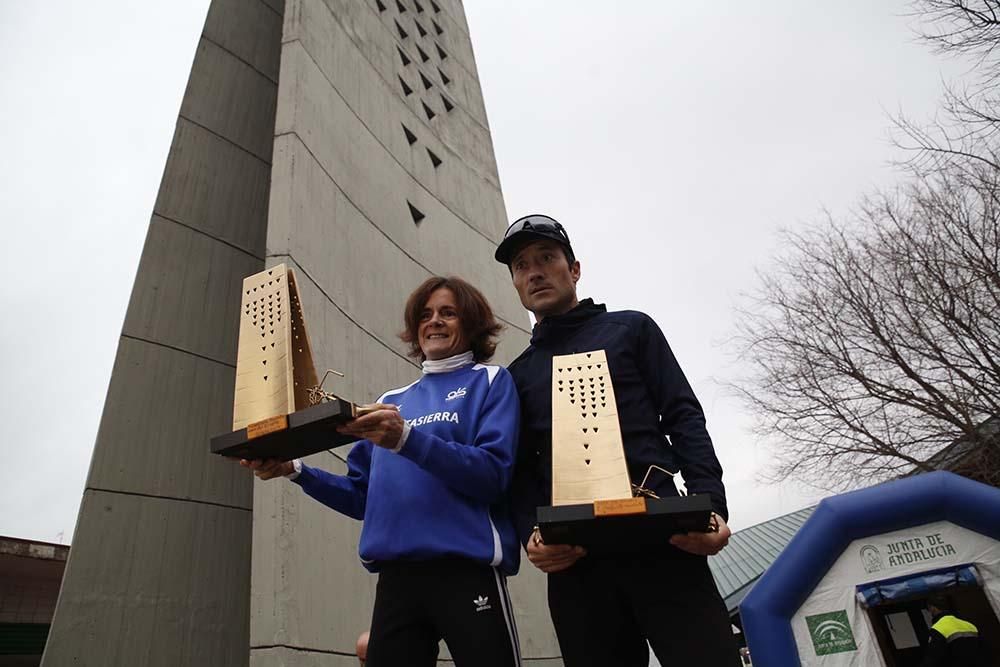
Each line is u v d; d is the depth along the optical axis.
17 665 10.88
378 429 1.47
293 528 4.32
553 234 2.08
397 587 1.69
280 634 3.83
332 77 8.44
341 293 6.26
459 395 1.88
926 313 9.69
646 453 1.69
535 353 2.02
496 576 1.69
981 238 9.30
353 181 7.68
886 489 3.16
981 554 3.02
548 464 1.79
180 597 4.91
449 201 10.61
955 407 9.29
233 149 7.33
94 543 4.62
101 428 5.04
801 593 3.19
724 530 1.43
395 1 13.36
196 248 6.42
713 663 1.44
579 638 1.62
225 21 8.09
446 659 5.54
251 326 1.68
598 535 1.40
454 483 1.62
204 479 5.46
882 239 10.04
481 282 10.27
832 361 10.59
